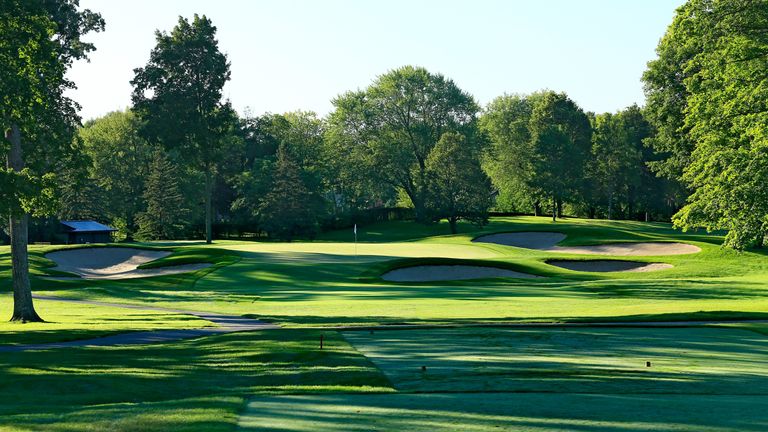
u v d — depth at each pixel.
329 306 34.59
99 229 100.12
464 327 25.03
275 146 127.88
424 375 14.62
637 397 11.98
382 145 102.00
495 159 120.62
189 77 84.62
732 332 23.23
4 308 39.03
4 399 12.59
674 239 70.94
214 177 121.38
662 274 56.09
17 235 32.72
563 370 15.12
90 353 19.34
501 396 12.14
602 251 70.38
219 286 46.97
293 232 102.25
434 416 10.17
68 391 13.48
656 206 121.38
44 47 29.66
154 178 103.19
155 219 103.12
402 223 116.31
